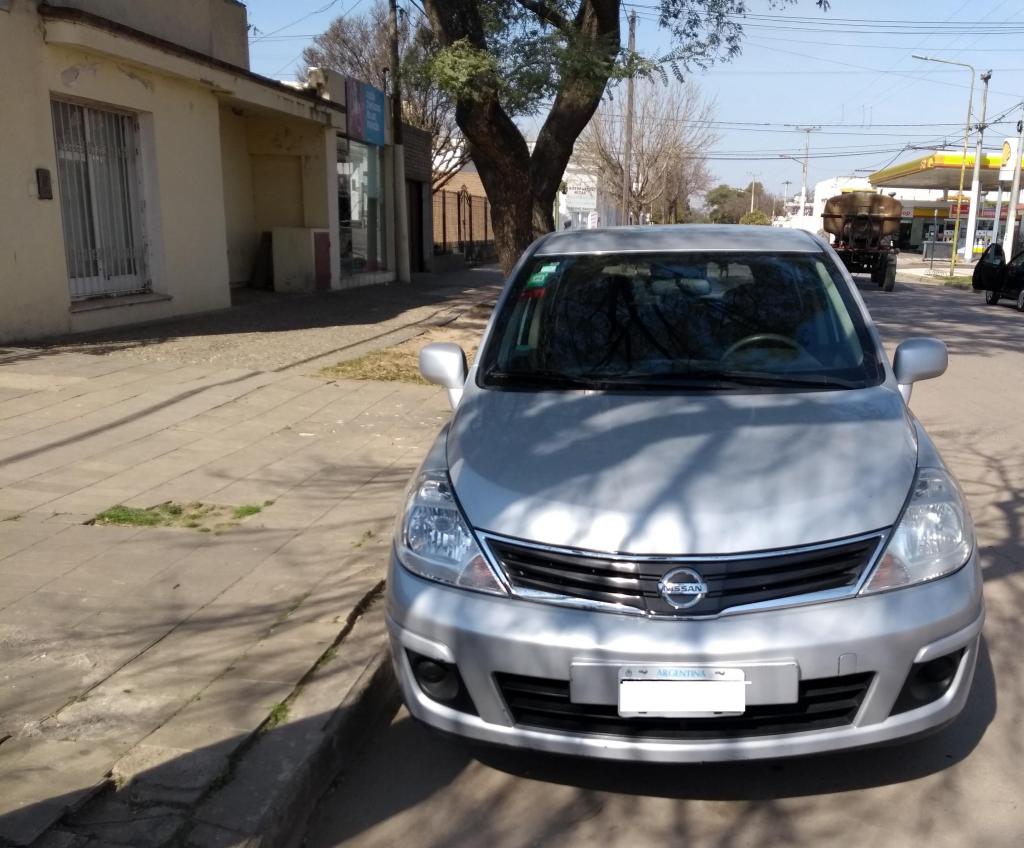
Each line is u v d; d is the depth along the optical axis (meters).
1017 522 5.77
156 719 3.30
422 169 27.02
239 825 2.75
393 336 12.63
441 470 3.38
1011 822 2.98
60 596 4.36
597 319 4.27
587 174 50.84
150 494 5.88
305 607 4.27
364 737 3.54
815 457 3.18
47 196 10.34
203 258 13.74
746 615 2.79
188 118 13.14
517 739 2.92
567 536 2.90
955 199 56.31
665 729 2.86
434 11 11.42
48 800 2.80
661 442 3.31
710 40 12.80
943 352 4.01
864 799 3.11
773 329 4.13
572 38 11.43
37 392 8.15
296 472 6.46
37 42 10.05
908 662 2.83
